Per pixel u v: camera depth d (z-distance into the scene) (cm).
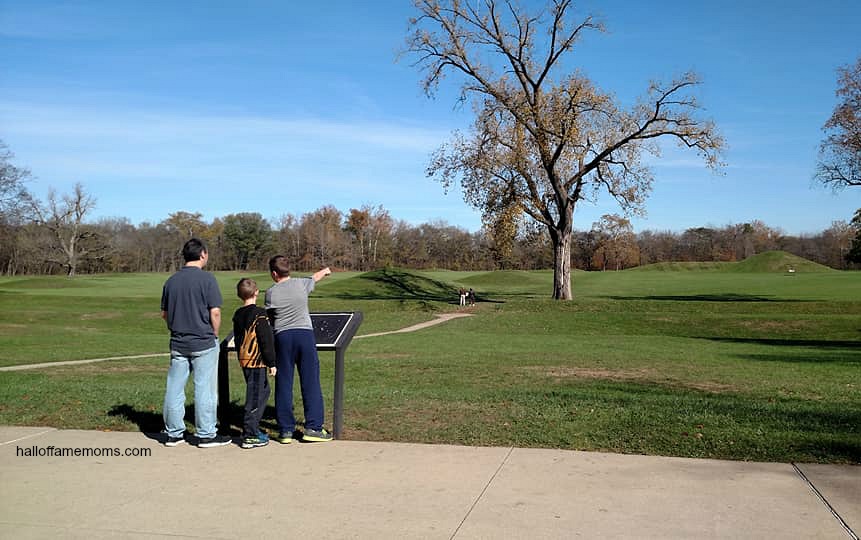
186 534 480
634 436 716
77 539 471
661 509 513
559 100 3706
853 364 1606
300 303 732
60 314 3634
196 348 706
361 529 484
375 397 973
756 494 542
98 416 845
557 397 962
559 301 3984
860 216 7094
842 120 3897
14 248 9525
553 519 496
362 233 11562
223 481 596
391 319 3584
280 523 498
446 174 4031
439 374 1321
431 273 8219
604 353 1833
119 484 589
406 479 593
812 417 798
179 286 705
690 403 905
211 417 710
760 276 6309
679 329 3039
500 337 2589
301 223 11950
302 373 729
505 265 11056
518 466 625
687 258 12069
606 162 3853
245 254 11950
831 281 5234
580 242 11075
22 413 861
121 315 3594
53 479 603
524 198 3997
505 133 3969
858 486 557
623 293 4969
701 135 3578
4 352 1895
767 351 1994
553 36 3656
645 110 3675
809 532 467
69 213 9431
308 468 630
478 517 503
